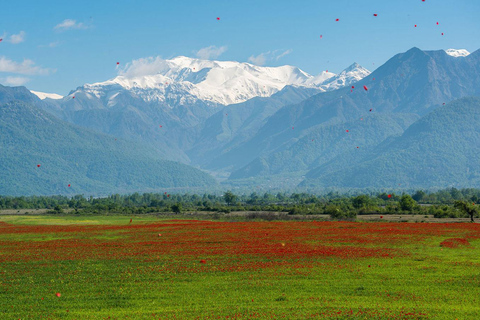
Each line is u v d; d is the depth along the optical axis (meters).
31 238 97.69
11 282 51.69
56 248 78.88
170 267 58.72
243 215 179.62
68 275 55.06
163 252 71.56
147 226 127.44
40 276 54.78
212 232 103.38
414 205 188.88
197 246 78.38
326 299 42.53
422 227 108.44
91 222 155.00
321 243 79.50
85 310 40.72
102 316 38.53
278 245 76.81
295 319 36.62
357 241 81.44
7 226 135.62
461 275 51.47
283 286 47.47
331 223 126.06
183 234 100.00
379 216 165.75
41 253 72.75
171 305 41.66
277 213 192.25
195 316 37.72
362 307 39.66
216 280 50.91
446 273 52.59
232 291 45.91
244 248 73.81
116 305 42.09
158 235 99.25
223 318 37.03
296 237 88.88
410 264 58.28
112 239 92.75
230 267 57.72
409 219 145.88
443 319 36.25
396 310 38.59
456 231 97.88
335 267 56.66
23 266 61.41
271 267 57.22
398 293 44.41
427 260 60.94
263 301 42.19
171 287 48.00
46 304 42.59
